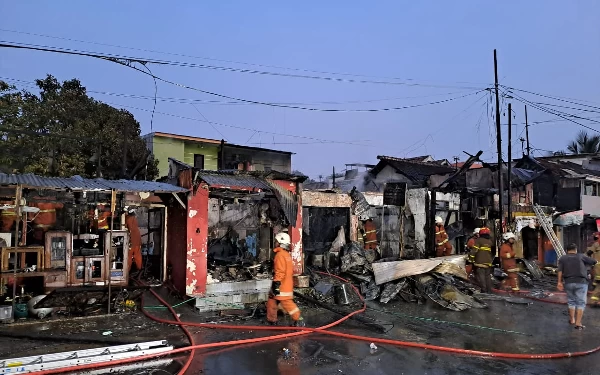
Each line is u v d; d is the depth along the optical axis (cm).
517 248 1973
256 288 1088
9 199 1069
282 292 852
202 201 1052
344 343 782
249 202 1291
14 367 587
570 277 955
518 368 680
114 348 673
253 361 675
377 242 1739
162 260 1162
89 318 870
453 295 1111
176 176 1131
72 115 2141
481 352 739
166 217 1167
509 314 1063
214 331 824
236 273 1131
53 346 704
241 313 958
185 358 678
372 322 930
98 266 935
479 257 1323
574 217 2267
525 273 1647
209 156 3011
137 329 816
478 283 1336
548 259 2122
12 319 812
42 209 1145
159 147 2802
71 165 1978
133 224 1234
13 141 1788
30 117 1884
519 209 2109
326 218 1711
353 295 1123
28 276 853
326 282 1184
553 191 2578
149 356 671
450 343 802
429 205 1792
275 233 1252
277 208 1248
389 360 700
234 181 1085
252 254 1354
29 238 1109
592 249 1266
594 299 1200
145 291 1095
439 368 670
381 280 1195
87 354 646
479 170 2377
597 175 2792
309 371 639
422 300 1141
